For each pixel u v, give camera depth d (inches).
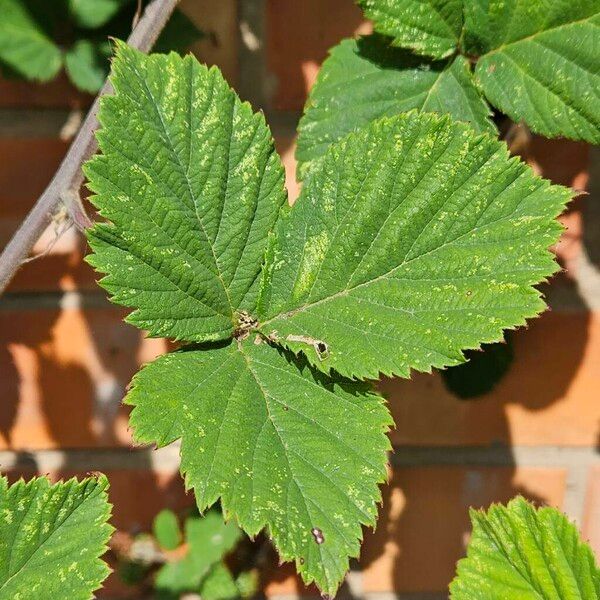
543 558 25.8
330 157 24.7
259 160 24.7
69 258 29.0
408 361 24.4
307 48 28.2
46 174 28.6
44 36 27.6
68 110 28.4
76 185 25.0
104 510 24.8
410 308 24.6
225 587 30.0
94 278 29.1
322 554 24.0
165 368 24.5
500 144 24.5
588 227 28.9
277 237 24.8
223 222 24.7
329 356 24.6
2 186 28.6
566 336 29.5
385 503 30.5
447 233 24.6
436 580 30.8
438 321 24.5
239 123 24.6
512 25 25.5
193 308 24.7
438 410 30.0
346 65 26.0
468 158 24.5
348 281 24.8
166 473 30.4
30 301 29.2
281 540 24.0
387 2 25.4
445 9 25.5
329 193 24.8
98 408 29.8
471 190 24.6
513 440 30.1
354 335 24.6
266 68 28.3
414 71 25.9
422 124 24.6
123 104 24.1
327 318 24.8
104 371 29.6
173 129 24.4
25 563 24.5
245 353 24.9
